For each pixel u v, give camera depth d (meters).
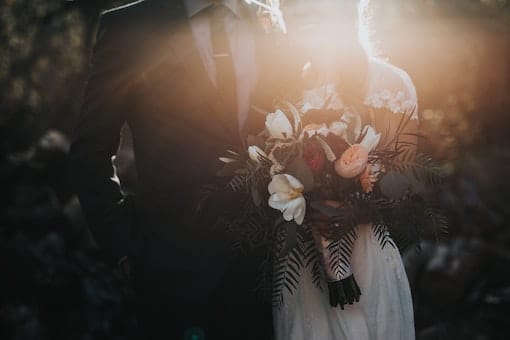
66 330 5.55
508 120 9.43
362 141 2.87
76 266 5.90
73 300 5.72
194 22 3.01
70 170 3.05
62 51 8.50
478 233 6.99
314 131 2.88
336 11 2.98
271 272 2.98
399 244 3.04
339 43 2.98
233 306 3.12
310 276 3.04
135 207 3.12
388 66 3.08
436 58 8.53
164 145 3.01
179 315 3.07
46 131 8.33
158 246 3.04
